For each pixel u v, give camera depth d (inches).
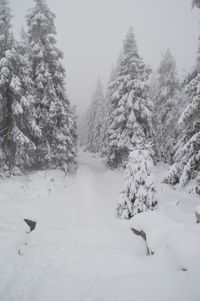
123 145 885.8
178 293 222.2
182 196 573.6
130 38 952.3
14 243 339.3
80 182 743.1
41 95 747.4
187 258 258.1
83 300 224.8
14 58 579.2
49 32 775.1
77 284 253.1
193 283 227.5
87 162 1310.3
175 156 644.7
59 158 778.2
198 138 518.0
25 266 286.8
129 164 445.7
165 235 318.7
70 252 328.5
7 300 223.8
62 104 790.5
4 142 634.8
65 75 828.0
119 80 961.5
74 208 515.8
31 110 635.5
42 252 327.9
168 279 245.1
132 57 944.3
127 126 890.7
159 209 428.8
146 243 347.6
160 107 1137.4
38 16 736.3
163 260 280.2
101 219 454.9
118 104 914.1
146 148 447.2
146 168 430.9
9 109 621.6
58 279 262.8
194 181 564.4
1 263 283.6
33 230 418.0
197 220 356.2
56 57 771.4
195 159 529.0
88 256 317.4
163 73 1156.5
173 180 590.6
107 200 593.3
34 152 721.0
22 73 636.7
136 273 271.1
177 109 1062.4
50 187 644.1
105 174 915.4
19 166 752.3
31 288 244.4
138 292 231.9
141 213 402.0
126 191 448.5
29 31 757.3
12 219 432.1
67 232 394.0
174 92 1095.6
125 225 417.7
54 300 225.6
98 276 271.3
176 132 1035.9
